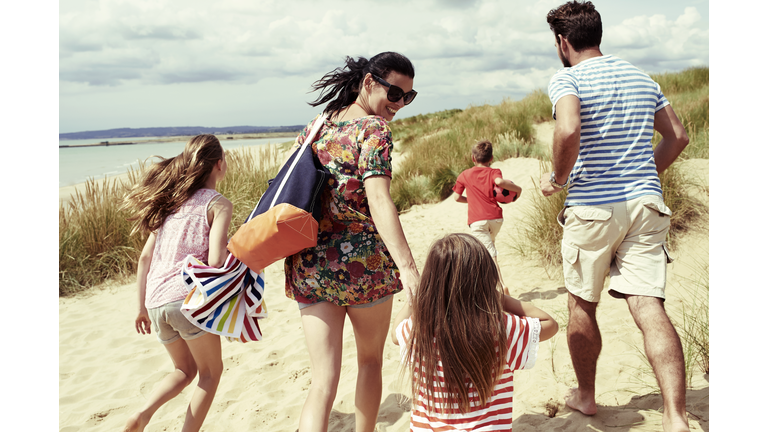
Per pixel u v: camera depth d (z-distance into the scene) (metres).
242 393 3.36
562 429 2.40
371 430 2.25
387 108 2.24
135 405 3.35
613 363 2.96
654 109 2.25
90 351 4.30
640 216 2.12
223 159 2.71
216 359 2.54
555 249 4.97
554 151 2.15
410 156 11.11
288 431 2.86
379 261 2.11
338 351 2.05
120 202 6.75
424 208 8.59
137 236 6.59
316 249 2.11
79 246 6.31
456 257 1.74
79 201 6.86
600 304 3.81
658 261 2.12
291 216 1.93
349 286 2.07
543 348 3.29
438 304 1.74
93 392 3.57
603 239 2.19
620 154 2.18
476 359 1.69
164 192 2.55
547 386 2.83
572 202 2.27
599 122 2.19
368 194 1.97
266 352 3.93
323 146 2.14
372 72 2.18
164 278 2.46
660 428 2.27
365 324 2.16
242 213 7.52
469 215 4.45
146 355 4.15
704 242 4.18
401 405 2.94
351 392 3.18
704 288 3.60
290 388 3.37
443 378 1.74
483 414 1.72
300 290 2.12
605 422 2.41
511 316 1.80
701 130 6.64
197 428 2.49
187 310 2.29
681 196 4.55
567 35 2.36
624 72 2.22
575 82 2.21
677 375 1.91
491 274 1.76
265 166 9.18
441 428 1.75
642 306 2.08
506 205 6.84
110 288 6.05
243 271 2.43
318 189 2.01
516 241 5.64
